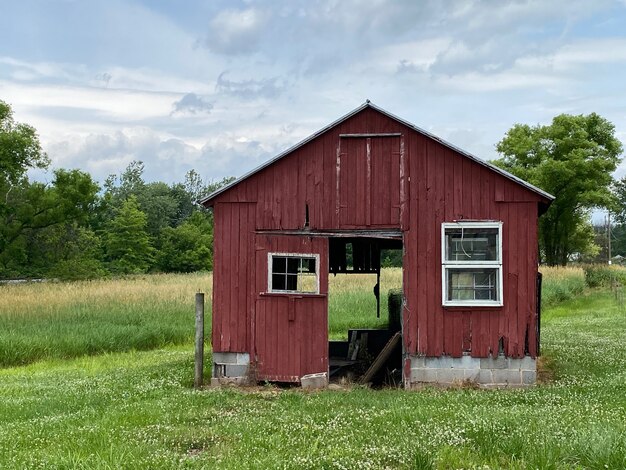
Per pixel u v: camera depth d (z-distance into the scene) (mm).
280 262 15211
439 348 14164
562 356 18016
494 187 14227
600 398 11211
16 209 47250
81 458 7895
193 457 8273
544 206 14648
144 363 19359
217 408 11664
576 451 7391
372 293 34219
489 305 14078
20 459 8023
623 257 124000
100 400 12734
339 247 20344
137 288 34844
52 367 19953
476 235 14414
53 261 60875
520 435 8117
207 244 82875
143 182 115562
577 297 43250
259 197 15062
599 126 66750
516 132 70250
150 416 10781
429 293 14305
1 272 57719
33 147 43031
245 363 14891
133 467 7539
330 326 26734
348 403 11578
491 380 14039
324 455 7820
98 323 25141
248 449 8344
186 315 27516
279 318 14797
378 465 7348
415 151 14586
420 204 14477
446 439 8258
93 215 88000
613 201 66688
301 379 14562
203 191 119938
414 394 12727
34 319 25781
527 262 14055
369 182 14680
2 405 12539
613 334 23812
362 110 14727
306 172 14930
